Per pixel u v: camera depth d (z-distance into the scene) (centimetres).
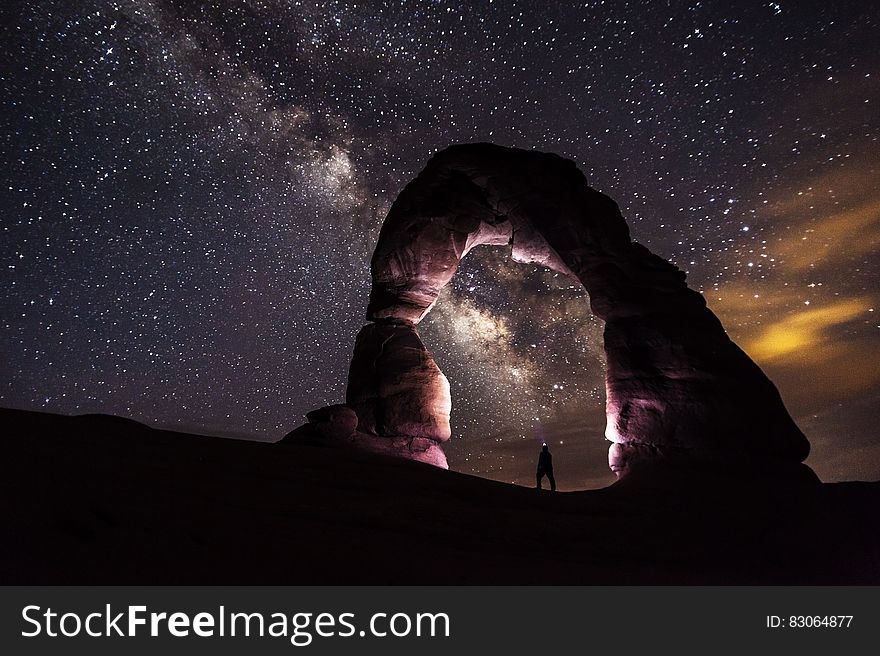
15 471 541
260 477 862
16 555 405
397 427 1524
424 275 1628
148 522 534
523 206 1516
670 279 1400
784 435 1207
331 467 974
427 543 683
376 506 796
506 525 812
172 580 432
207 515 601
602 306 1391
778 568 844
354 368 1623
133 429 976
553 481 1511
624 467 1284
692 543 863
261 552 530
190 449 924
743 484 1095
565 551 778
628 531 867
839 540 900
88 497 542
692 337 1299
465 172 1619
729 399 1220
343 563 538
